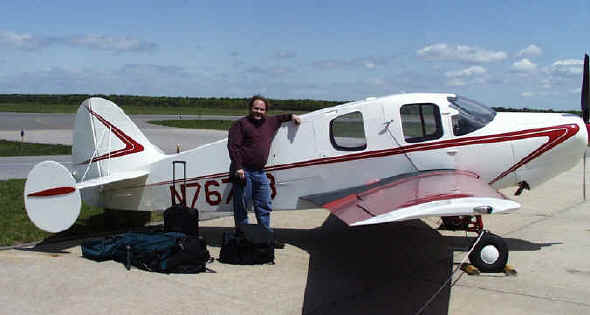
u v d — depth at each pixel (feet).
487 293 15.58
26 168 42.55
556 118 20.52
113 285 15.79
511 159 19.99
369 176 20.15
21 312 13.55
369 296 15.24
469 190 15.29
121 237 18.86
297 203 20.65
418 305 14.55
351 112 20.06
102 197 22.44
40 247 20.20
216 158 20.95
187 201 21.50
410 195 15.40
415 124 19.89
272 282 16.40
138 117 138.82
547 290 15.87
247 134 19.51
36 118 123.95
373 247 20.88
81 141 22.50
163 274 16.97
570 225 24.88
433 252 20.08
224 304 14.40
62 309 13.82
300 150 20.39
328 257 19.45
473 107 20.70
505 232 23.50
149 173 21.76
